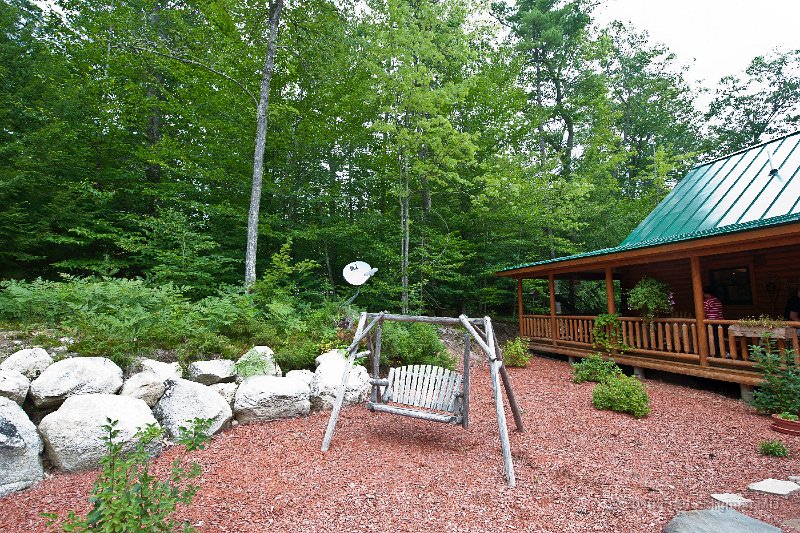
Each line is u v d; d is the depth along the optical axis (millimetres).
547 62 21578
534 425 5359
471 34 11320
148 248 9875
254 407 5160
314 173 12336
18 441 3523
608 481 3693
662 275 11250
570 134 21609
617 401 5906
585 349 10016
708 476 3805
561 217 14766
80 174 11266
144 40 10523
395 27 10906
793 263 8328
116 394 4660
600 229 17078
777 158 9688
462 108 15164
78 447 3770
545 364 9984
